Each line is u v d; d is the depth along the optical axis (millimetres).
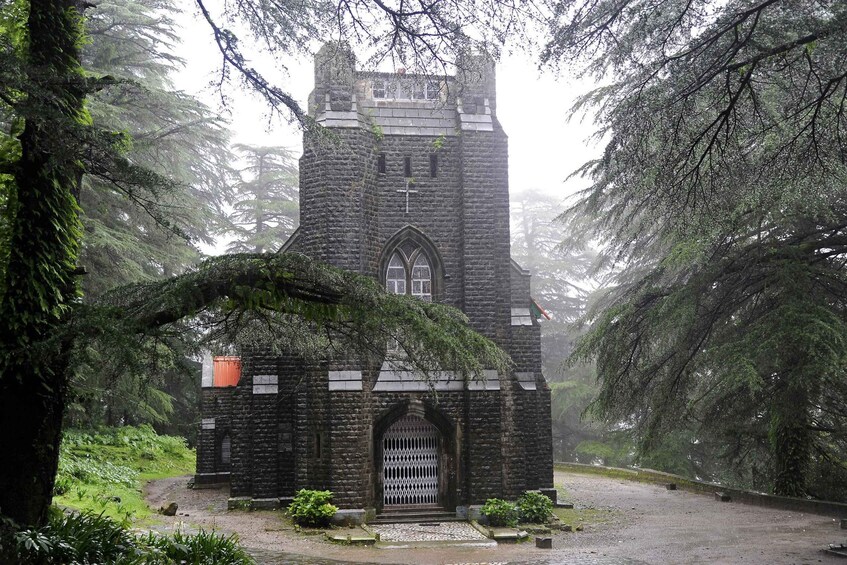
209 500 26000
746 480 36000
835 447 29406
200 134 33312
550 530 21453
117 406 33781
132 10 32656
